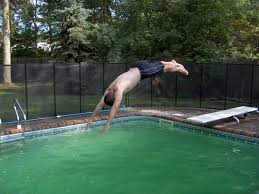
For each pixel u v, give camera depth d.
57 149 9.09
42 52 29.89
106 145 9.50
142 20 18.98
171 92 15.43
